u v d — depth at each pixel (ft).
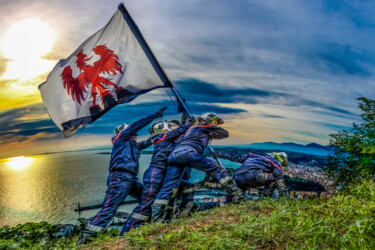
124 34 21.59
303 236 10.26
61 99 21.11
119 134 20.65
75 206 28.04
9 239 19.47
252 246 10.02
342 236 10.11
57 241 19.13
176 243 10.90
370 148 18.43
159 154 20.18
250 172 19.93
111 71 21.17
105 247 11.85
